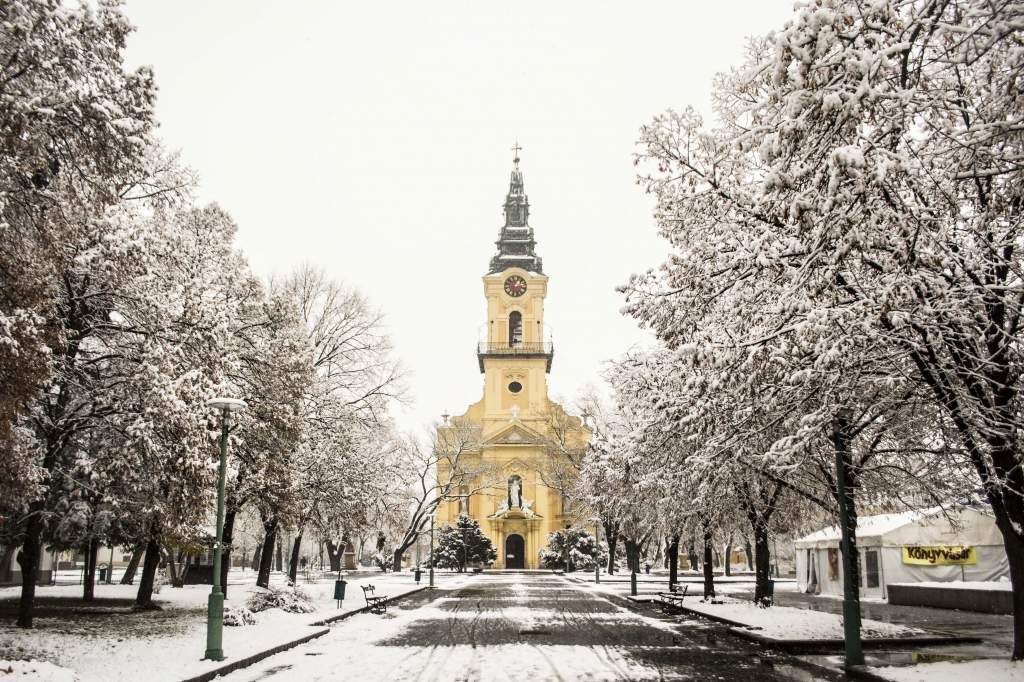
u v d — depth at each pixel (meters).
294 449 26.19
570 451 61.19
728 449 16.59
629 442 23.83
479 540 77.69
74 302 18.61
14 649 15.75
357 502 35.03
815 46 9.54
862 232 10.46
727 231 15.58
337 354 35.19
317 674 14.59
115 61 14.20
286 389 25.27
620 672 14.74
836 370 13.25
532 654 17.39
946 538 33.12
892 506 20.86
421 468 62.44
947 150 10.98
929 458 17.45
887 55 9.41
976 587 27.36
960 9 10.05
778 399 14.81
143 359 17.61
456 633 21.97
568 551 74.38
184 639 18.42
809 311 12.62
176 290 18.88
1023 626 13.36
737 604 28.22
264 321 25.84
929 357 12.89
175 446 17.81
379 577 61.88
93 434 21.94
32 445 19.31
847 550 15.23
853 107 9.45
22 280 14.30
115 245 16.36
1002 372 12.82
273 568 84.81
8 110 12.13
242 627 21.72
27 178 13.66
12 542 29.12
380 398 36.72
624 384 24.25
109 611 25.56
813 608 29.81
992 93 10.46
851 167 9.39
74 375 18.95
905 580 33.34
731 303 15.41
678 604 29.89
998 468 13.08
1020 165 10.54
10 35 12.43
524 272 84.69
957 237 12.66
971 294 11.80
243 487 26.95
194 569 41.03
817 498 21.50
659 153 16.17
